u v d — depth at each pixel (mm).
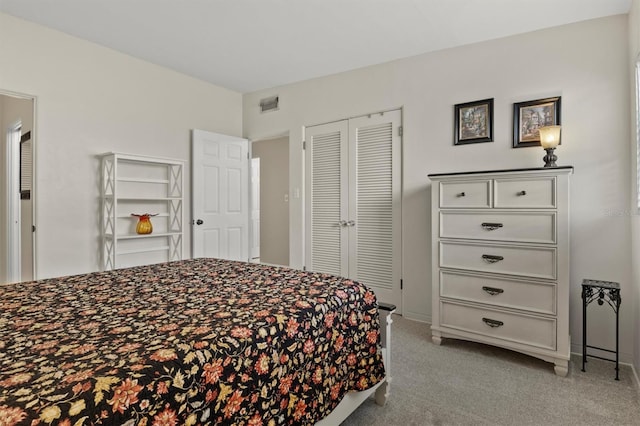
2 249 3820
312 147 4098
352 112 3777
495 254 2467
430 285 3291
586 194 2611
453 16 2680
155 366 910
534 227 2326
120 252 3479
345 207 3848
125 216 3510
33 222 2951
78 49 3174
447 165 3193
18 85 2850
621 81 2514
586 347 2539
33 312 1318
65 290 1640
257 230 6801
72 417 723
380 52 3340
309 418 1322
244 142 4613
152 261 3736
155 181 3676
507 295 2424
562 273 2234
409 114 3402
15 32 2826
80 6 2648
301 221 4188
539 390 2082
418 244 3355
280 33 3018
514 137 2875
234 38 3125
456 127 3141
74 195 3174
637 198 2260
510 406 1913
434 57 3273
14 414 694
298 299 1489
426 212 3307
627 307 2486
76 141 3182
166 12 2719
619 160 2512
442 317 2705
